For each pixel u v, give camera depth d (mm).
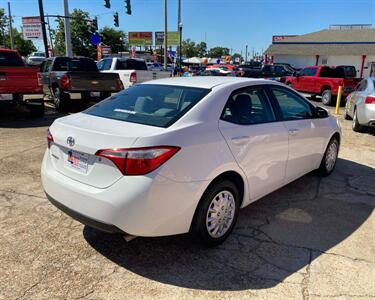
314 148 5059
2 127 9211
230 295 2879
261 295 2881
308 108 4980
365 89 9617
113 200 2877
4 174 5500
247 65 38156
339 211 4465
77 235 3734
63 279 3033
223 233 3600
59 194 3271
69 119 3570
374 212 4461
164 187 2924
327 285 3018
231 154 3467
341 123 11070
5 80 9336
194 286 2980
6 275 3061
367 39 43062
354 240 3762
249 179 3773
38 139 7832
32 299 2787
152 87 4039
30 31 29219
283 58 45625
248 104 3906
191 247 3561
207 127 3332
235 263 3311
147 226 2928
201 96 3564
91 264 3248
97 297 2828
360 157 7066
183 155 3041
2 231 3773
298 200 4785
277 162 4207
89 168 3088
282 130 4215
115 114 3568
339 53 41969
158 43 42344
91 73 11469
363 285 3025
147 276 3100
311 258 3408
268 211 4426
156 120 3291
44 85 13273
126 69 15453
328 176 5789
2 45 58875
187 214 3145
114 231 2943
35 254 3377
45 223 3967
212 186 3334
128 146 2869
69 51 22359
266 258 3396
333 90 16297
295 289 2959
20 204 4438
